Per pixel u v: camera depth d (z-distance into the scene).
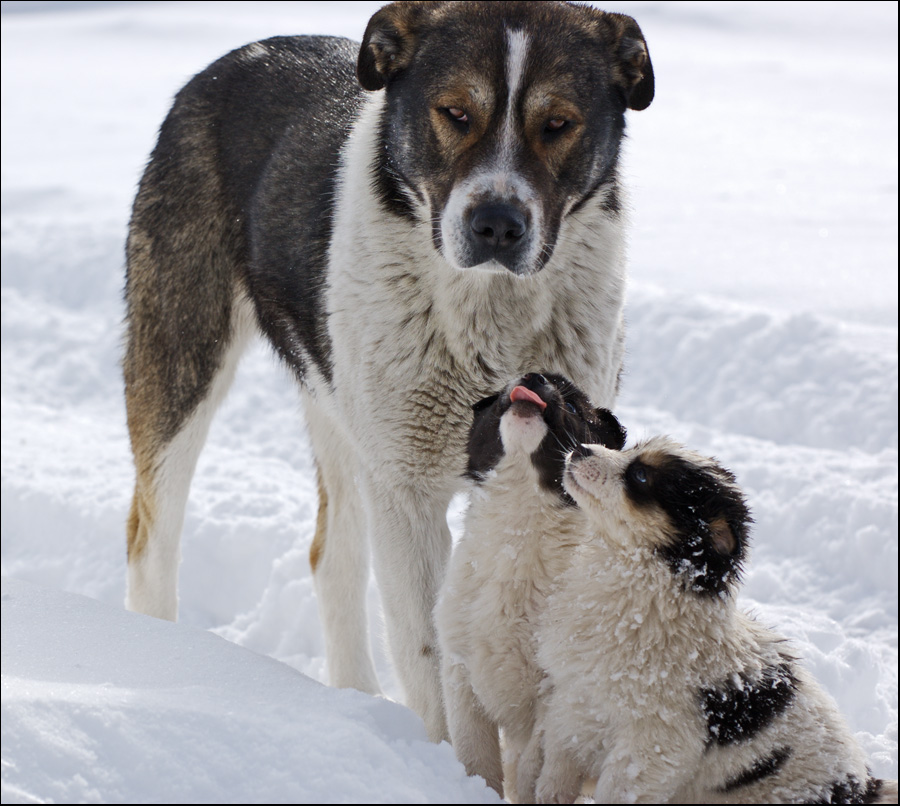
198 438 5.59
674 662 3.17
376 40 4.40
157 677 3.29
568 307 4.38
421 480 4.41
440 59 4.14
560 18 4.27
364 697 3.27
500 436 3.67
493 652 3.65
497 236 3.86
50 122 27.77
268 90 5.45
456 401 4.32
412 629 4.40
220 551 6.79
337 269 4.50
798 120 27.91
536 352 4.38
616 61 4.45
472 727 3.69
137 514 5.62
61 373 10.67
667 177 19.39
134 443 5.66
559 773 3.34
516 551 3.61
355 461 5.05
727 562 3.26
